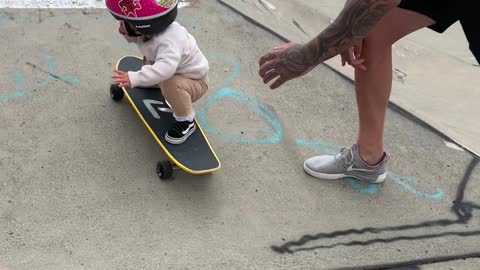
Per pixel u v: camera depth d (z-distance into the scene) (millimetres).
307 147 3164
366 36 2250
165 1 2512
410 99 3869
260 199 2773
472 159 3256
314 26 4469
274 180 2902
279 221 2666
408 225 2754
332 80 3768
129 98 3070
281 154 3084
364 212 2795
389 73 2551
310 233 2625
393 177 3043
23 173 2686
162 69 2602
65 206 2555
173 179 2797
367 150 2832
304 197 2830
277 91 3568
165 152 2768
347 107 3537
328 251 2541
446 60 4418
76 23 3805
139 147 2951
